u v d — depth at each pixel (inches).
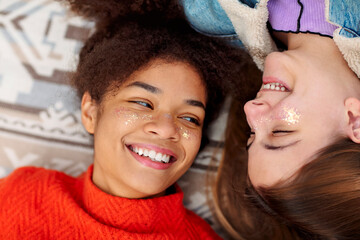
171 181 39.6
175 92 37.5
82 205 40.3
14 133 48.9
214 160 51.3
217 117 49.1
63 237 37.6
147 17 44.3
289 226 39.8
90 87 40.7
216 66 42.5
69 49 49.4
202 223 46.3
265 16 36.9
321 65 34.4
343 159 31.9
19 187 41.0
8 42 48.9
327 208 32.4
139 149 37.3
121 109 36.7
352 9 34.8
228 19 40.9
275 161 33.2
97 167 40.4
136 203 37.7
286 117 33.3
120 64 38.6
